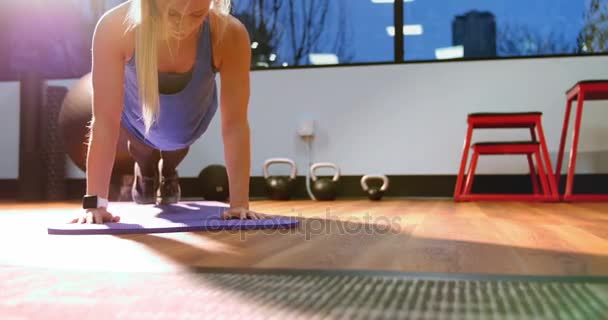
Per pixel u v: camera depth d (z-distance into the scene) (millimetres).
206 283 777
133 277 831
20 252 1131
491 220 1949
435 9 4223
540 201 3348
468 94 3979
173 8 1482
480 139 3957
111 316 599
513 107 3926
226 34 1697
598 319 560
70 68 4383
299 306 630
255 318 579
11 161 4426
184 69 1709
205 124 2129
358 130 4113
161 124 1935
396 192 4055
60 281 802
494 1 4180
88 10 4418
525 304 631
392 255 1062
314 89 4168
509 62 3926
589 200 3270
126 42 1587
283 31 4531
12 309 634
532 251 1118
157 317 591
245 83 1767
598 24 4066
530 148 3303
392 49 4324
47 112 4078
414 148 4039
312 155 4160
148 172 2539
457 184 3455
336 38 4445
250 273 855
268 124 4215
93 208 1664
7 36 4055
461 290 713
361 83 4109
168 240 1345
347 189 4117
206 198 3773
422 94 4035
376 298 667
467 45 4207
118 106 1641
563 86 3859
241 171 1795
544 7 4133
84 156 3264
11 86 4402
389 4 4312
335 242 1286
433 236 1411
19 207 3182
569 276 806
